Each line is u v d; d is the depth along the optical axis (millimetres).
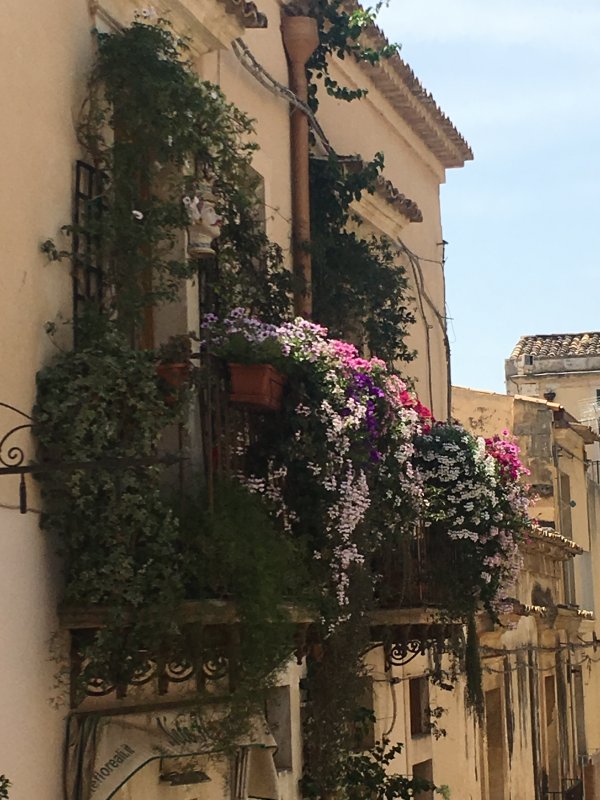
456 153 15891
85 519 6543
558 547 19906
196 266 7668
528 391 34406
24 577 6301
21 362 6426
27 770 6281
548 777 20391
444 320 15703
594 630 25156
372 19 11547
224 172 8047
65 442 6492
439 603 10859
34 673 6371
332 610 8289
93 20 7473
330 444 8125
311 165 11312
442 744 13992
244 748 7895
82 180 7242
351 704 9664
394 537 9523
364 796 10281
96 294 7195
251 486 7887
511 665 17531
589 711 24766
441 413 15352
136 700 7262
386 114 14078
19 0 6676
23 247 6543
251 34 10164
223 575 6965
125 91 7348
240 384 7754
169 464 6352
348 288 11570
